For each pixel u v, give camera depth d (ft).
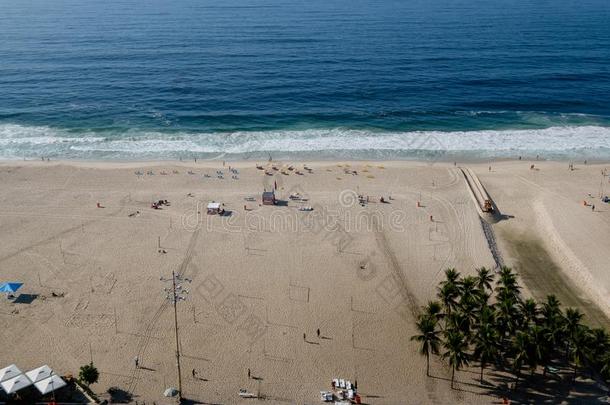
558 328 215.92
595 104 610.24
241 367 231.09
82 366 224.94
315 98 621.72
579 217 356.59
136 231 337.52
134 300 271.49
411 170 434.71
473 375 229.04
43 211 362.53
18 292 276.21
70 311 262.47
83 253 312.29
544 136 519.19
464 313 226.99
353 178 418.51
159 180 414.00
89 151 478.59
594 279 289.12
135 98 620.08
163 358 234.79
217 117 559.38
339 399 214.90
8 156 465.47
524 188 408.26
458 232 338.75
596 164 454.40
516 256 323.16
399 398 216.54
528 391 219.41
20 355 233.76
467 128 540.11
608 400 213.46
